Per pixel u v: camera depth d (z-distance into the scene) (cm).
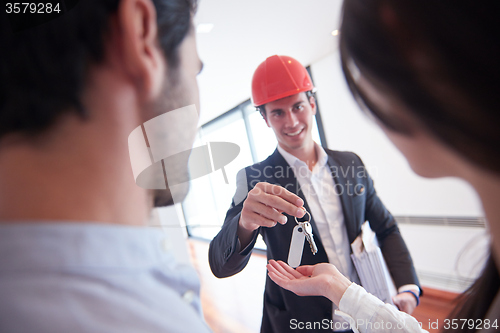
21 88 14
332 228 66
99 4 15
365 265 62
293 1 105
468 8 12
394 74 14
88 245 14
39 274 12
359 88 16
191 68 20
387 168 169
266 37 124
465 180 15
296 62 66
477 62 12
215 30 114
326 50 141
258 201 52
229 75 142
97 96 15
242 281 181
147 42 16
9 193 14
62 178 15
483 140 13
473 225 143
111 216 16
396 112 15
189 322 14
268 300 67
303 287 46
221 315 169
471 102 12
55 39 15
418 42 13
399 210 169
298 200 51
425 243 163
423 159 16
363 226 67
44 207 14
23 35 14
